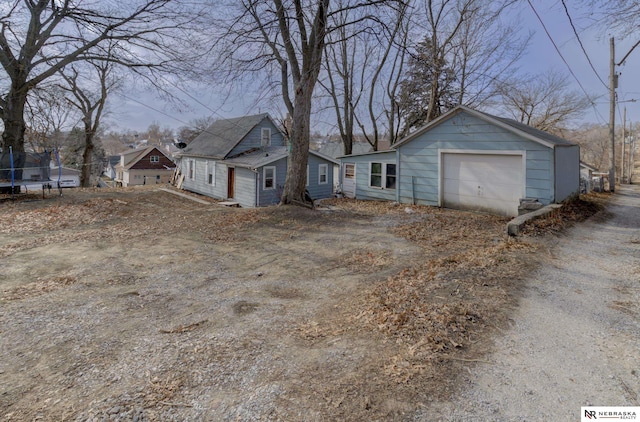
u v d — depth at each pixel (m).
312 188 21.08
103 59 16.36
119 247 7.76
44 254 7.12
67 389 2.70
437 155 12.41
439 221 9.85
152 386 2.70
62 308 4.40
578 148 12.67
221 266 6.43
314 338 3.45
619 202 15.15
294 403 2.44
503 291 4.37
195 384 2.71
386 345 3.18
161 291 5.09
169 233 9.13
